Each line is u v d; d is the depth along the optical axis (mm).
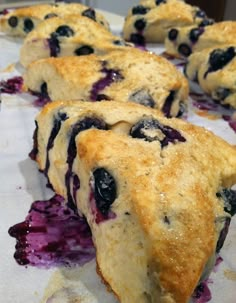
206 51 321
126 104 222
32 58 333
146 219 156
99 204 168
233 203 181
